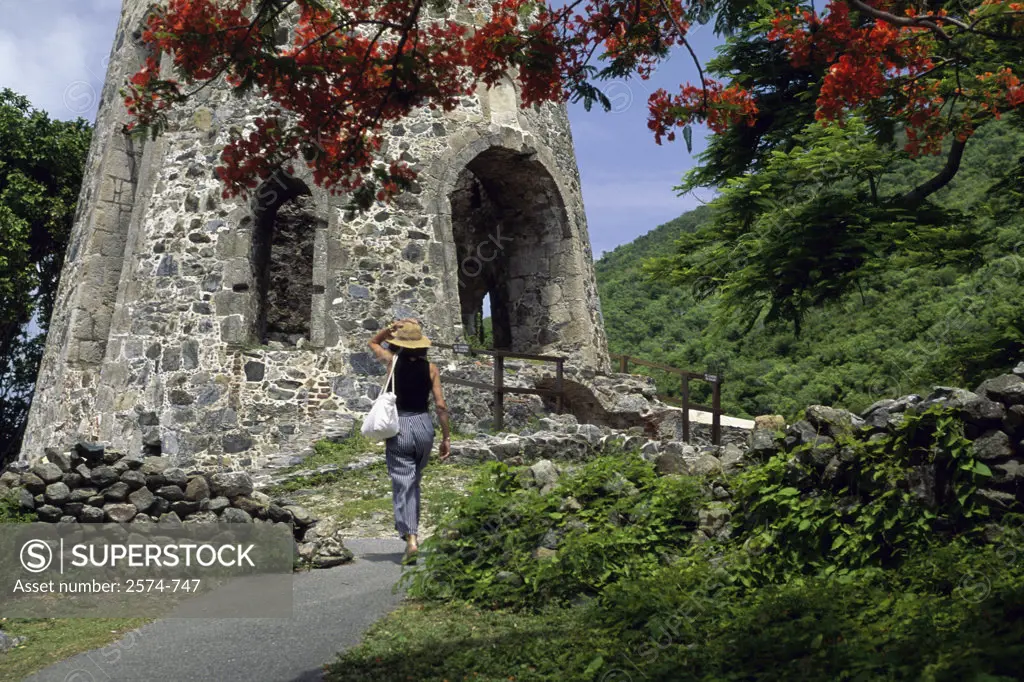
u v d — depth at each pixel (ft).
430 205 49.03
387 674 13.48
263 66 17.19
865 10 15.84
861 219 39.96
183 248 47.14
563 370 47.57
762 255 41.27
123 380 46.21
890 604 12.85
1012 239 53.42
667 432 48.78
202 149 48.24
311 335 46.14
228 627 16.62
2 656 15.88
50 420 49.08
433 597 17.84
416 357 20.75
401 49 17.57
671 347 111.04
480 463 36.09
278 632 16.12
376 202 47.93
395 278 47.57
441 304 48.24
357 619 16.75
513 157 52.80
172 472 22.61
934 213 41.75
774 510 16.26
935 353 53.78
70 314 50.21
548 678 12.87
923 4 18.66
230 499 22.82
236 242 46.62
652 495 18.24
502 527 18.45
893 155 38.78
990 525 14.03
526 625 15.72
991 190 45.83
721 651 12.66
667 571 16.02
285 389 44.93
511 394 46.73
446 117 50.26
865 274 39.06
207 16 16.88
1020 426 14.23
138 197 49.21
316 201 47.01
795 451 16.22
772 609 13.62
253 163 18.69
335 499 33.78
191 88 49.14
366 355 46.29
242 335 45.60
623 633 14.23
